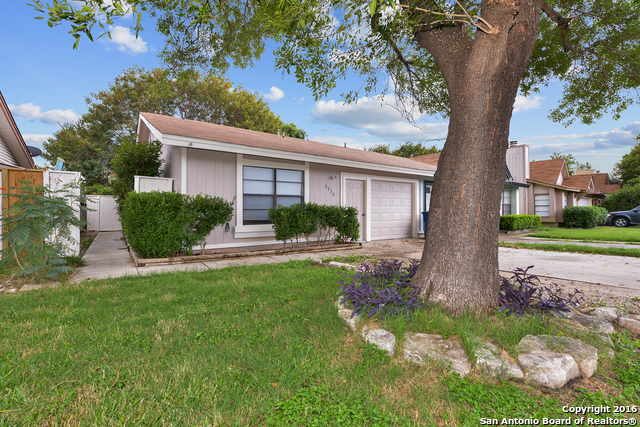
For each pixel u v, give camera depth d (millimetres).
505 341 2627
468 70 3361
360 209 11867
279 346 2611
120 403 1828
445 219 3432
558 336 2668
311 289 4375
